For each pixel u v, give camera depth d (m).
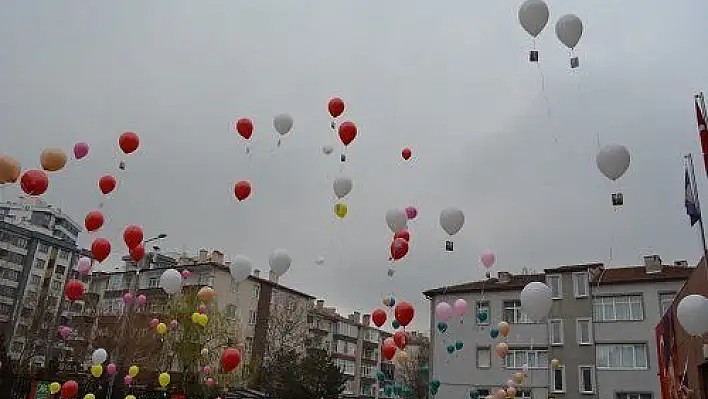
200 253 42.84
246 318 39.84
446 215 9.66
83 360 28.22
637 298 27.97
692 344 10.30
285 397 32.81
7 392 17.47
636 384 26.50
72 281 11.02
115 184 10.63
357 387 53.31
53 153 8.69
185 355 25.77
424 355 51.78
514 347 30.20
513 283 32.12
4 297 54.66
